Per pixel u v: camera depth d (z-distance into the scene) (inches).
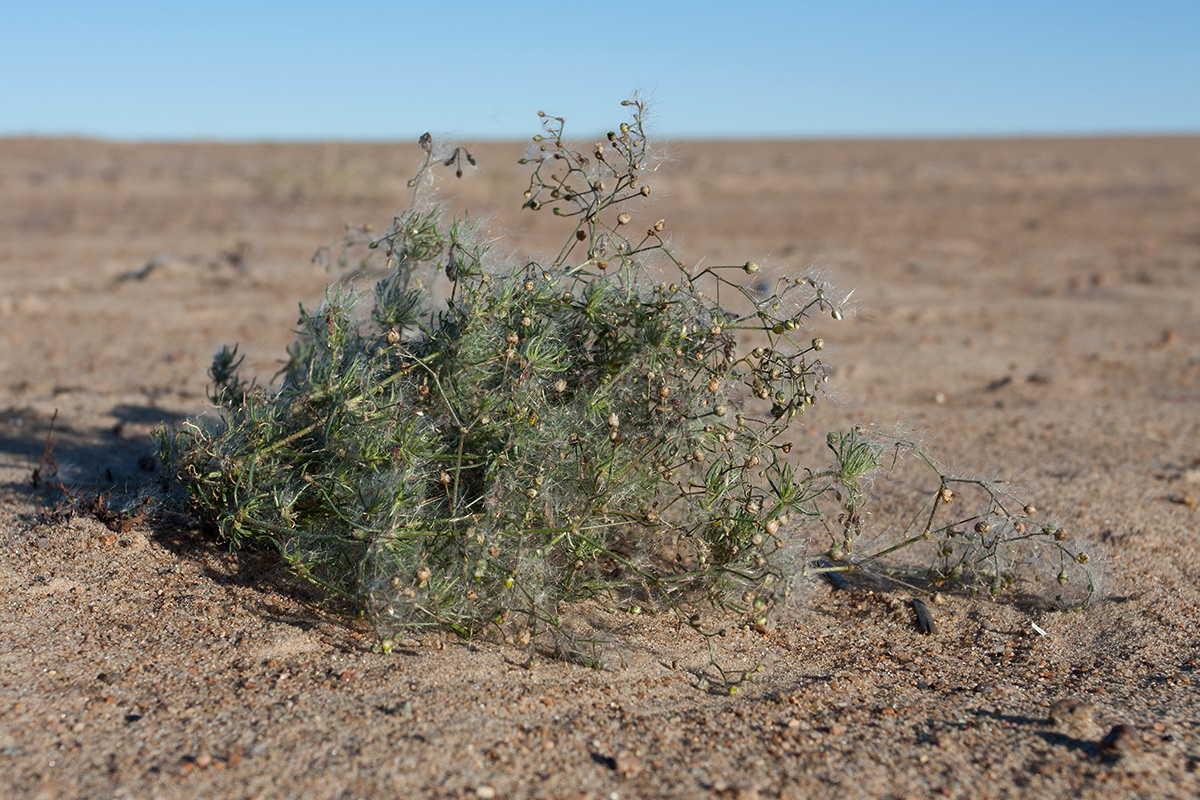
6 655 107.7
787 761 95.4
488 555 107.3
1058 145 2341.3
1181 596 137.1
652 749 96.8
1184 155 1846.7
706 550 118.6
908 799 89.7
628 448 118.9
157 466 159.9
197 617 118.3
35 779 87.1
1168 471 194.9
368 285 137.1
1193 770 94.4
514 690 106.5
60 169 1146.7
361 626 118.6
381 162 1353.3
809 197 946.1
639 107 121.3
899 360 305.6
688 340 117.8
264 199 842.2
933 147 2246.6
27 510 147.1
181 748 92.8
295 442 123.3
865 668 117.4
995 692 110.9
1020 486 181.5
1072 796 90.1
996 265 526.0
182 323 340.5
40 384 248.4
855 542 147.3
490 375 117.1
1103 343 339.9
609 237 127.4
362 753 92.9
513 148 1647.4
